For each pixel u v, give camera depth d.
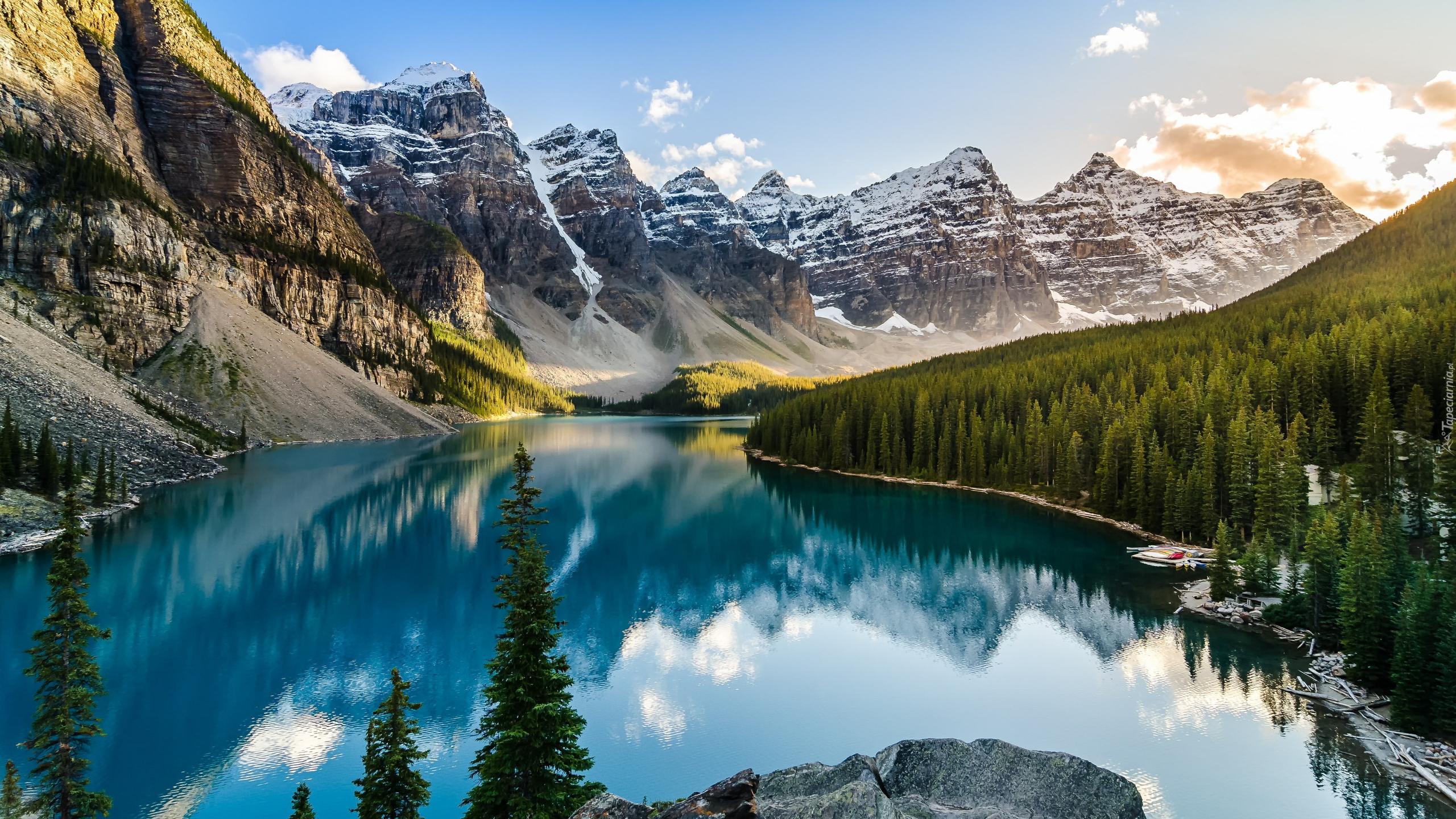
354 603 62.66
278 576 69.19
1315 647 51.75
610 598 68.00
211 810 34.16
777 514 105.19
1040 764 16.17
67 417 98.69
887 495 118.88
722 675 50.84
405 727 25.88
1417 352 87.69
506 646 27.06
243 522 86.75
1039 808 15.10
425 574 70.94
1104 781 15.59
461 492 112.19
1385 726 40.41
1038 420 118.69
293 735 41.12
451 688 47.28
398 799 25.16
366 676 48.72
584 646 56.22
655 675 50.78
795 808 13.93
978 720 43.88
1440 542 60.38
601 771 38.41
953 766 16.44
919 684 49.19
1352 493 71.94
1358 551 48.47
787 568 78.19
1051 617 61.06
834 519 101.62
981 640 56.72
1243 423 83.06
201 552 74.69
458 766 38.53
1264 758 38.00
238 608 60.62
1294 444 72.62
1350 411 88.69
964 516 101.25
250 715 43.31
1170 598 64.12
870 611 63.97
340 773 37.41
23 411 92.69
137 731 41.25
